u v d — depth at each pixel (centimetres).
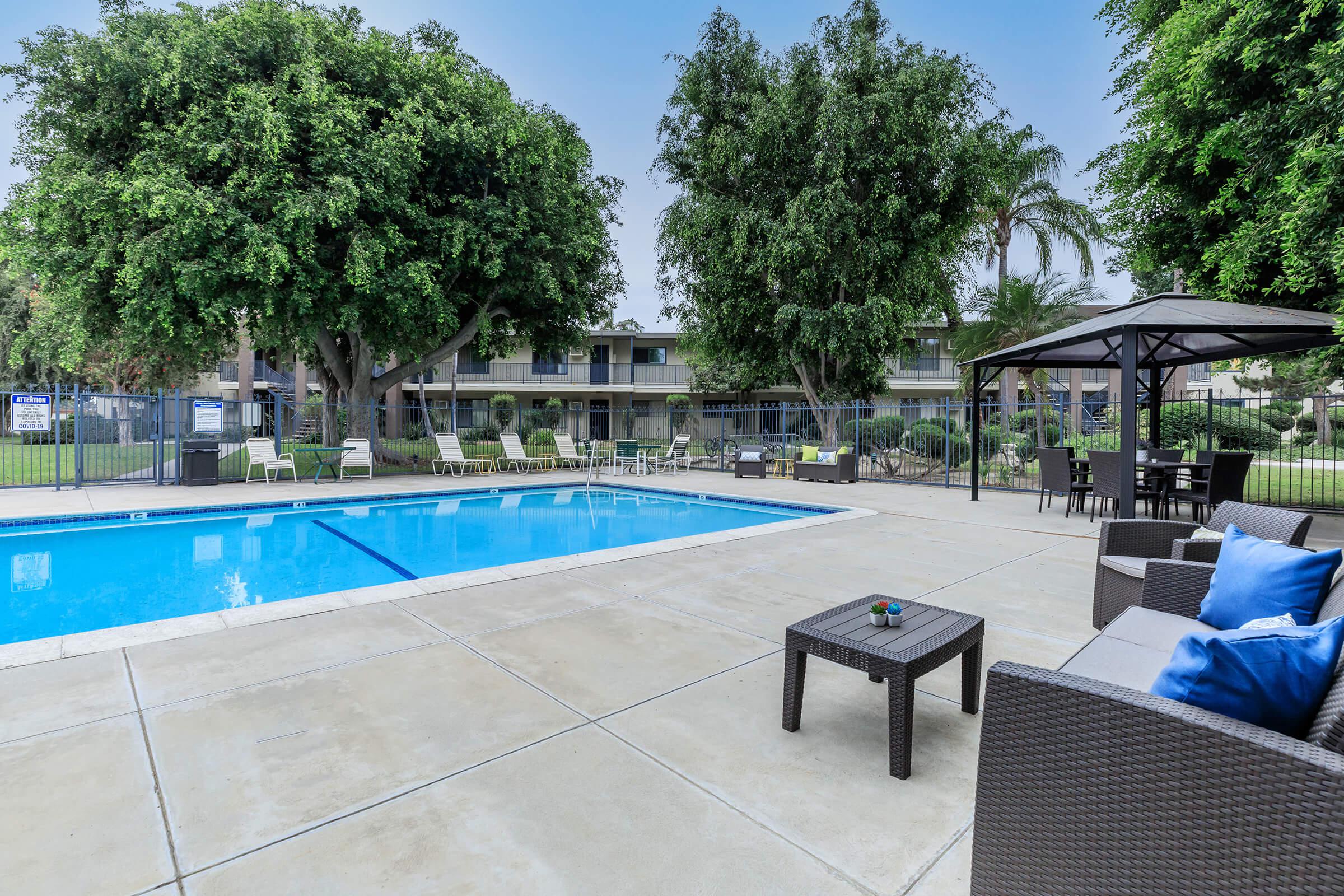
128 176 1073
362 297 1208
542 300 1548
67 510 872
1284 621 195
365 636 364
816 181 1586
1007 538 699
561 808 200
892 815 197
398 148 1155
